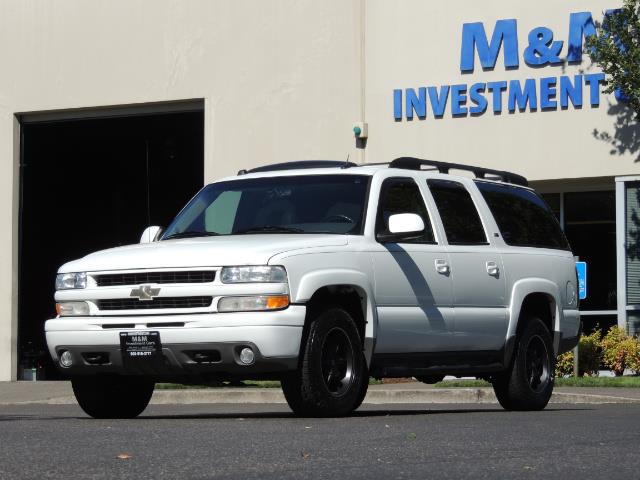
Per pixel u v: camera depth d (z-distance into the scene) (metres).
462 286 13.95
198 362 12.01
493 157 27.16
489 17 27.30
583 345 26.20
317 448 8.70
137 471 7.29
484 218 14.77
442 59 27.70
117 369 12.34
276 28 29.47
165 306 12.12
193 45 30.28
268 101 29.47
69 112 31.83
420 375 13.77
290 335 11.86
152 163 36.34
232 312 11.89
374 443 9.10
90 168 35.22
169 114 31.36
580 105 26.45
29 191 32.88
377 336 12.83
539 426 11.09
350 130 28.56
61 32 31.61
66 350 12.60
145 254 12.35
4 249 32.03
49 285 33.53
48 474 7.12
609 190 27.06
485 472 7.38
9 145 32.12
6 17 32.09
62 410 19.34
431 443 9.14
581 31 26.47
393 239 13.03
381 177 13.54
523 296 14.82
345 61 28.70
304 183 13.66
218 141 29.91
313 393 12.06
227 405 20.78
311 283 12.08
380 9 28.34
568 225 27.41
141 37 30.81
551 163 26.67
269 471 7.35
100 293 12.40
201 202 14.12
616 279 26.89
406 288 13.20
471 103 27.38
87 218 35.19
